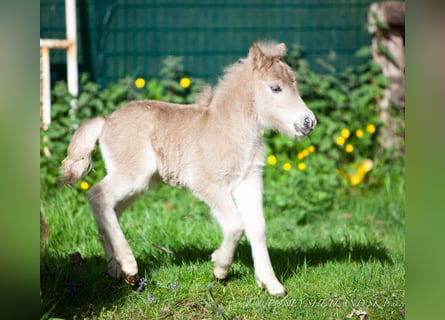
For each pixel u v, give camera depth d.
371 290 5.69
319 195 8.58
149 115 5.74
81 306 5.32
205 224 7.64
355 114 10.02
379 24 10.12
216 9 10.02
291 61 10.11
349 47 10.37
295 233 7.64
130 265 5.54
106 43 9.85
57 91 9.39
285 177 8.93
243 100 5.66
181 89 9.64
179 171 5.67
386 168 9.73
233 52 10.08
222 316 5.18
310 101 9.98
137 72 9.92
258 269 5.60
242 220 5.54
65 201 8.12
